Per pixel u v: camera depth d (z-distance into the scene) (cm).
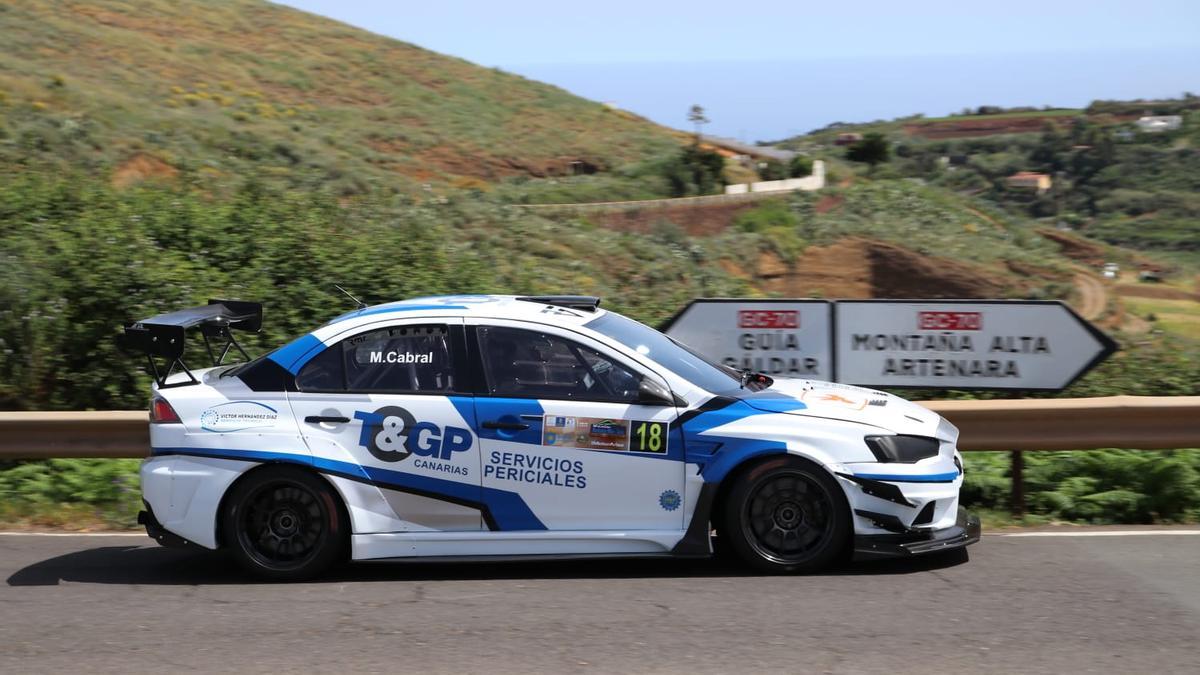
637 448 1192
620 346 1231
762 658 948
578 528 1204
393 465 1212
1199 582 1159
